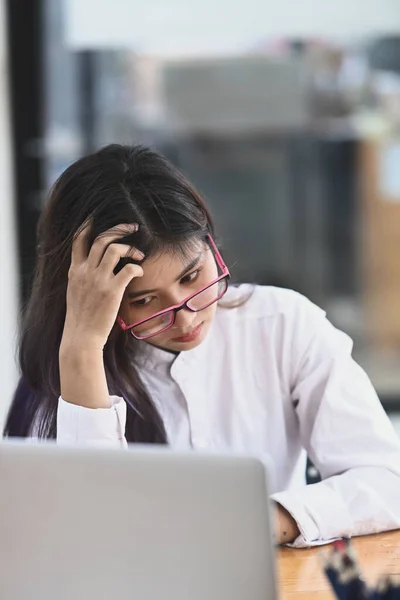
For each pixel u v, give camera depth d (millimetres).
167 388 1807
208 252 1563
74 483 1083
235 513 1044
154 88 3961
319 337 1813
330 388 1743
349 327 4152
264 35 3900
